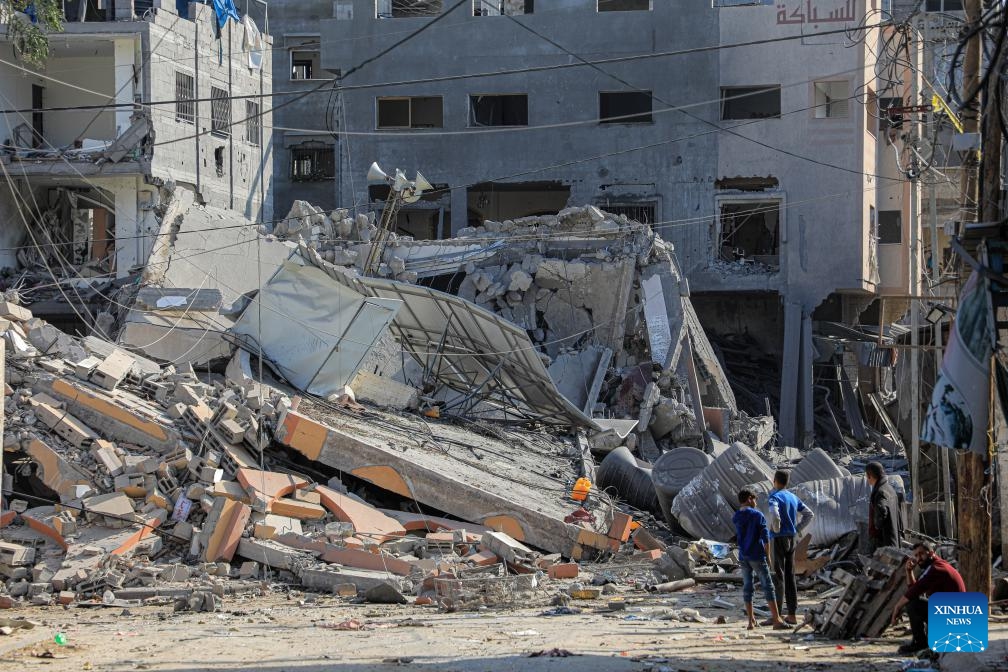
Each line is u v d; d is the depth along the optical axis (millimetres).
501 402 32219
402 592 18188
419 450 25688
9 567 18703
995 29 14258
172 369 26172
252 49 45344
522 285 38562
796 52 47344
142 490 20672
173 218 35281
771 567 15766
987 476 13500
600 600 17672
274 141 51406
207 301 29688
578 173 48656
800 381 45844
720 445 36469
